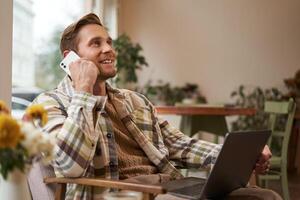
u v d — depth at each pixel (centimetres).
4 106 109
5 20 179
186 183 161
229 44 588
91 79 158
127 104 187
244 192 161
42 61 367
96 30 177
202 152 185
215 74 591
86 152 146
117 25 564
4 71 179
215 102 583
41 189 155
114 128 176
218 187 144
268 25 580
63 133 145
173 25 598
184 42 596
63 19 409
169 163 181
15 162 101
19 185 105
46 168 156
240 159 145
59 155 143
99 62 174
